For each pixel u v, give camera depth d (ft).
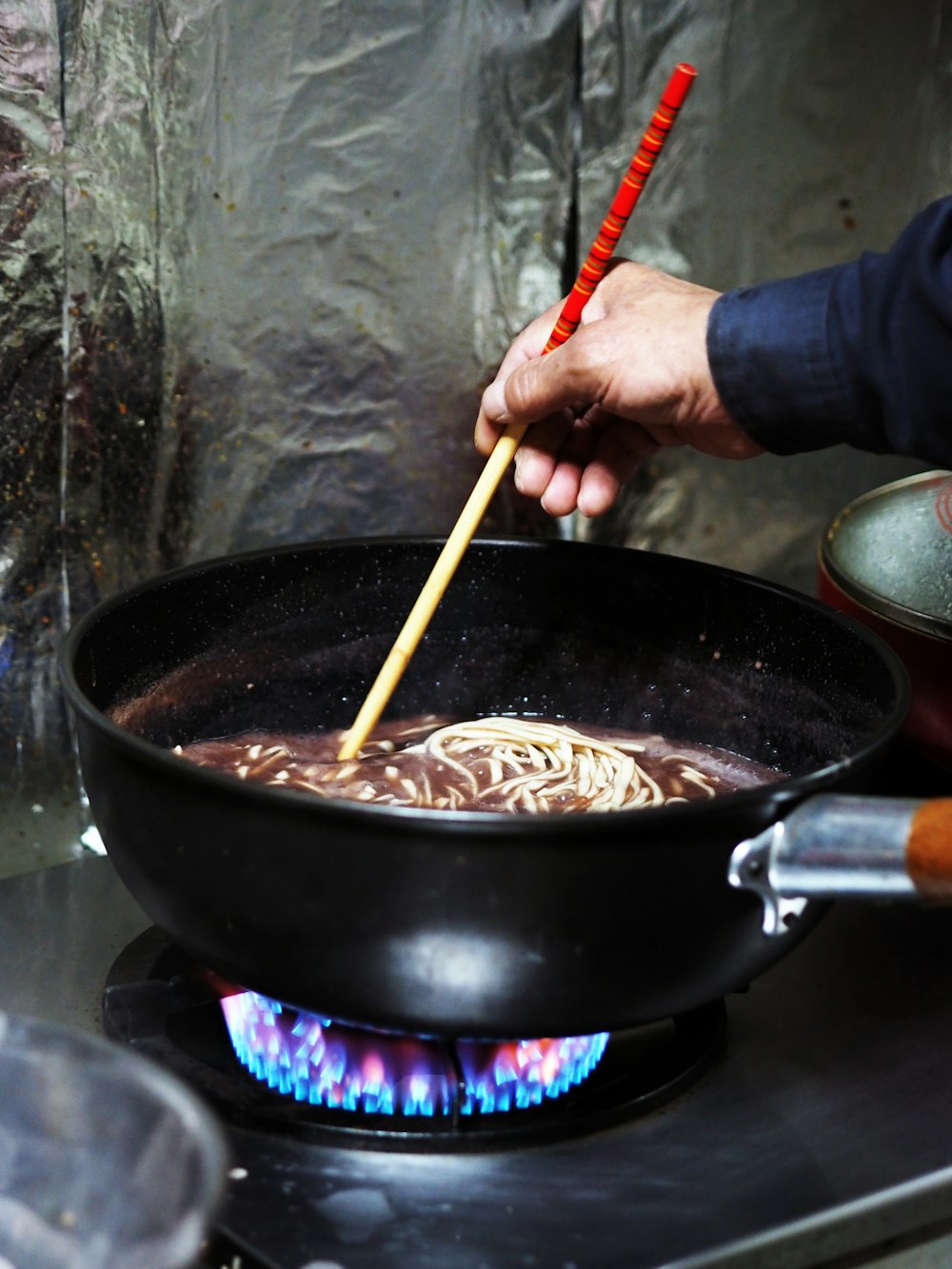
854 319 3.14
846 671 3.35
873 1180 3.06
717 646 3.56
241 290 3.65
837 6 3.88
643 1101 3.16
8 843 3.73
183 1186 2.61
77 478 3.62
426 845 2.82
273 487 3.76
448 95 3.68
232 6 3.51
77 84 3.46
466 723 3.66
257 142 3.59
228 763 3.47
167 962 3.34
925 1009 3.40
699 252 3.96
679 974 2.95
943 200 3.10
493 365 3.84
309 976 2.93
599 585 3.61
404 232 3.72
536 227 3.81
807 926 3.06
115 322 3.58
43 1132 2.71
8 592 3.62
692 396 3.25
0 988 3.35
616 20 3.75
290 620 3.56
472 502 3.39
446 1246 2.95
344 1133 3.06
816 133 3.95
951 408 3.12
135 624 3.34
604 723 3.69
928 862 2.84
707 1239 2.97
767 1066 3.27
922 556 3.81
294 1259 2.92
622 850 2.84
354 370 3.76
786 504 4.15
